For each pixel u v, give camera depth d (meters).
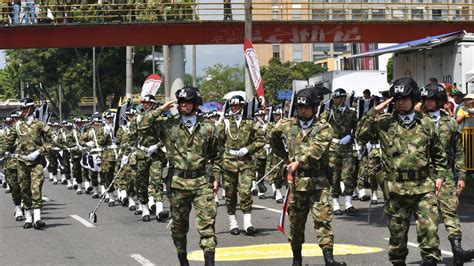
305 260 12.43
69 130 28.41
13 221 18.69
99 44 45.34
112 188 22.28
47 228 17.23
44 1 50.34
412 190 9.88
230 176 15.45
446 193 11.77
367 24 47.22
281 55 144.88
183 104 11.00
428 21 47.16
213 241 10.75
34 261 13.00
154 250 13.84
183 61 48.81
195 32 45.97
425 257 9.83
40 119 17.14
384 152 10.07
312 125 10.89
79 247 14.43
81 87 76.25
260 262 12.32
